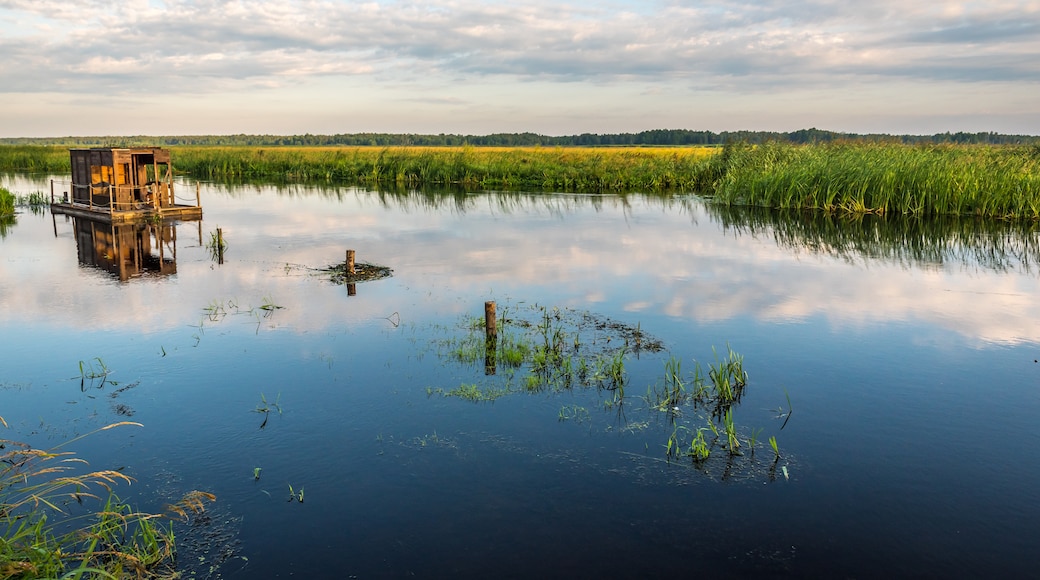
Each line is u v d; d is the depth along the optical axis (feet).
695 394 27.22
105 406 25.77
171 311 38.42
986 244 60.85
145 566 16.62
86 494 19.81
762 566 16.88
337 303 40.40
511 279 47.32
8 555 15.17
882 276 48.24
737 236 66.23
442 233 68.54
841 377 29.14
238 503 19.44
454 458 22.04
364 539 17.85
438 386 27.89
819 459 22.20
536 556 17.19
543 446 22.91
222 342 33.06
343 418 24.84
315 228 72.02
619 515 18.97
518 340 33.40
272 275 48.14
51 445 22.75
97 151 77.15
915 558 17.24
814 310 39.29
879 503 19.65
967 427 24.48
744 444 23.24
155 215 76.64
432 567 16.74
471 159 142.10
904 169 80.23
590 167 125.49
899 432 24.09
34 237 64.49
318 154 172.55
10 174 152.97
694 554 17.30
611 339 33.91
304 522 18.57
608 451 22.62
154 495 19.85
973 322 36.94
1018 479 20.97
